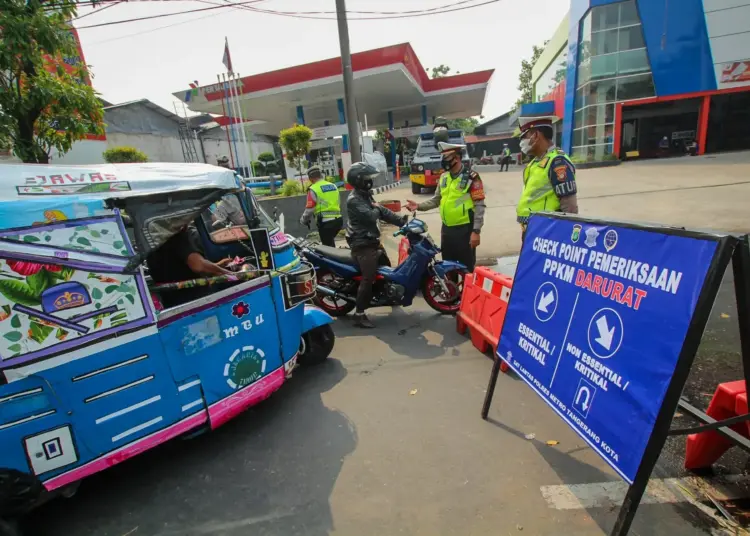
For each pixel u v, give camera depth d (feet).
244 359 9.63
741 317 5.76
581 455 8.70
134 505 8.25
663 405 5.68
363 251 15.35
